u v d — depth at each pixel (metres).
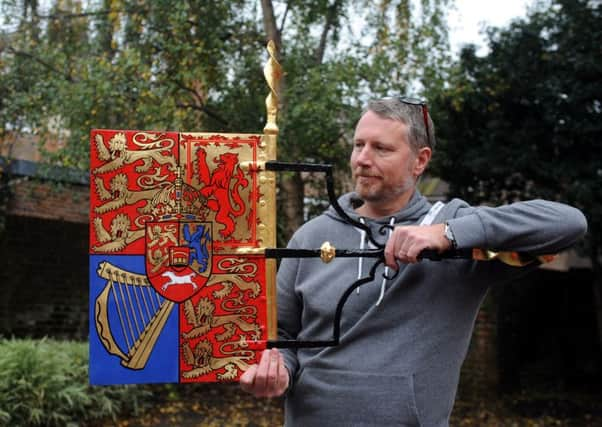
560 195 6.25
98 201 1.45
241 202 1.49
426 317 1.58
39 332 7.23
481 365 7.71
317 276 1.74
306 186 7.14
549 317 8.70
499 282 1.63
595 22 5.91
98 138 1.45
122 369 1.44
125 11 6.05
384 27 6.21
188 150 1.49
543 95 6.03
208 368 1.46
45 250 7.34
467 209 1.67
